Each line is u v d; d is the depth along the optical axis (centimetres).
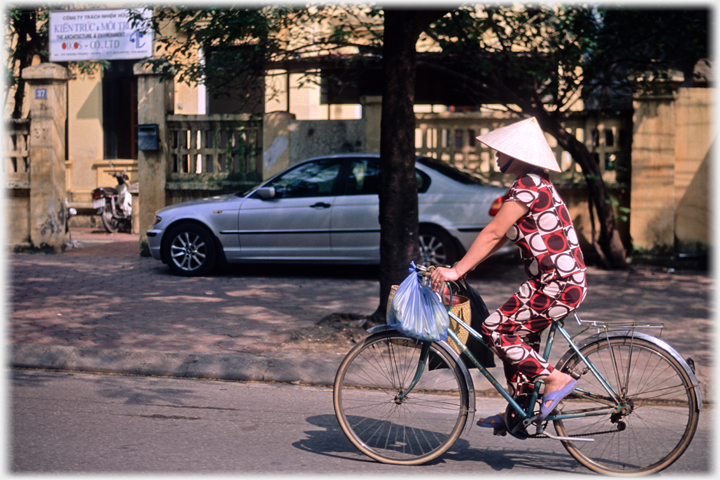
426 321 377
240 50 1081
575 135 1114
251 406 498
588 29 1030
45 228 1234
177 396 520
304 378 558
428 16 633
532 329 370
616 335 377
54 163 1227
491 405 502
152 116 1203
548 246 357
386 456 397
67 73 1241
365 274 1030
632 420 375
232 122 1184
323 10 1099
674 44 1095
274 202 969
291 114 1156
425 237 945
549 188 360
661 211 1065
